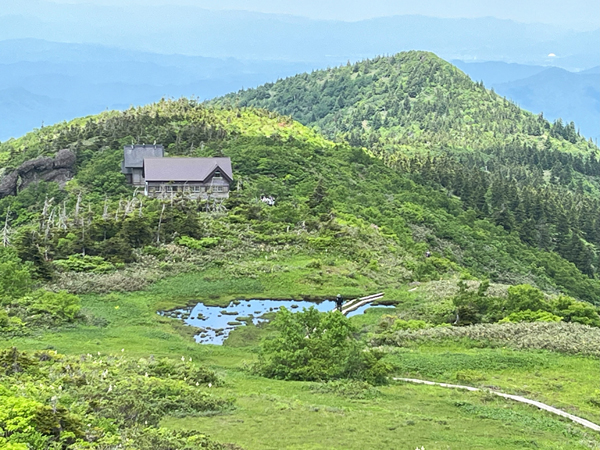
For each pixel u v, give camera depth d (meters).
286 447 43.53
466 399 60.12
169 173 155.62
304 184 172.62
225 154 187.00
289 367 65.12
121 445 37.62
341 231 132.00
